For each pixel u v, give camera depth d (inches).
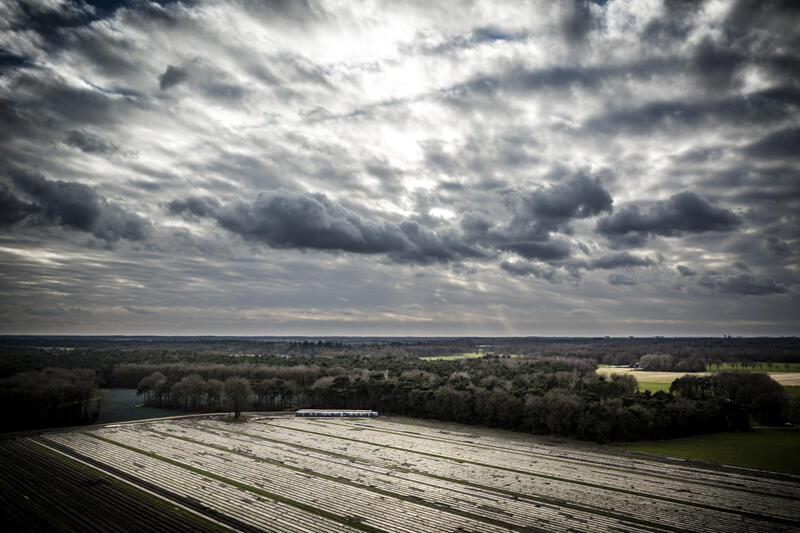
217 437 4845.0
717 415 5280.5
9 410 5236.2
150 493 3029.0
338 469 3690.9
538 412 5374.0
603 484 3412.9
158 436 4835.1
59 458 3875.5
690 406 5221.5
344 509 2810.0
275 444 4571.9
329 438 4931.1
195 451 4185.5
